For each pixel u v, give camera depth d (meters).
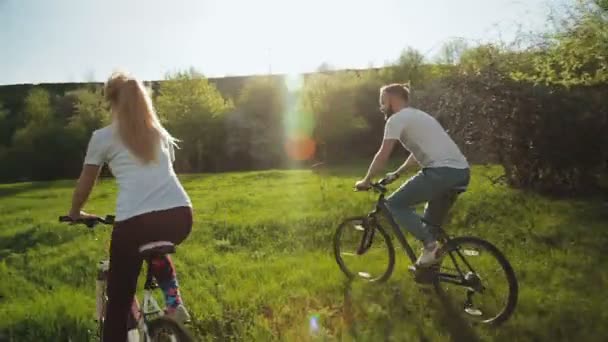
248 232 9.41
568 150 11.37
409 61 44.22
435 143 4.95
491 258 4.76
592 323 4.50
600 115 11.08
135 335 3.55
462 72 12.28
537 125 11.52
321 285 5.79
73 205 3.55
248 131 44.22
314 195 14.37
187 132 43.62
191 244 8.62
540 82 10.85
